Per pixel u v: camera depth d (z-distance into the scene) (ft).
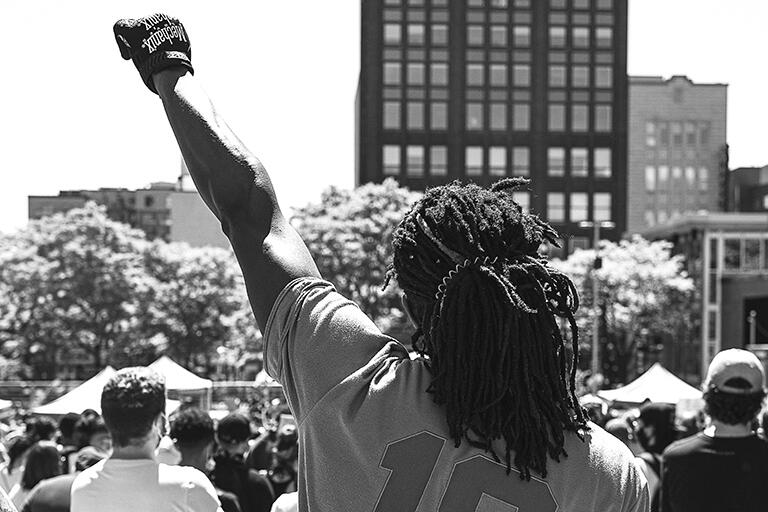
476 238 5.90
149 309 209.67
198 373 223.10
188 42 6.73
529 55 296.71
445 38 294.46
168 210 234.79
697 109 497.05
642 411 24.64
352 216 174.40
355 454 5.60
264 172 6.23
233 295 215.10
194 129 6.27
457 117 293.84
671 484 14.48
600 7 299.17
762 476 13.88
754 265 272.51
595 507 5.68
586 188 296.51
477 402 5.60
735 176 464.24
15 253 201.05
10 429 62.49
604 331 171.12
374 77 291.99
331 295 5.90
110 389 12.52
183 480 12.60
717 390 14.11
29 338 200.85
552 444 5.68
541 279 5.94
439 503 5.54
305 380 5.74
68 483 16.71
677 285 220.23
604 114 297.94
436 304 5.88
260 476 20.59
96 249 202.49
